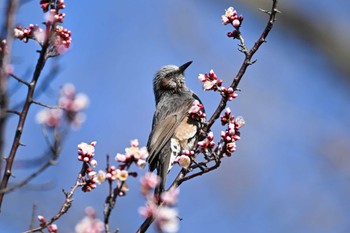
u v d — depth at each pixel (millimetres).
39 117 8203
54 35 8875
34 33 9016
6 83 7715
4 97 7691
